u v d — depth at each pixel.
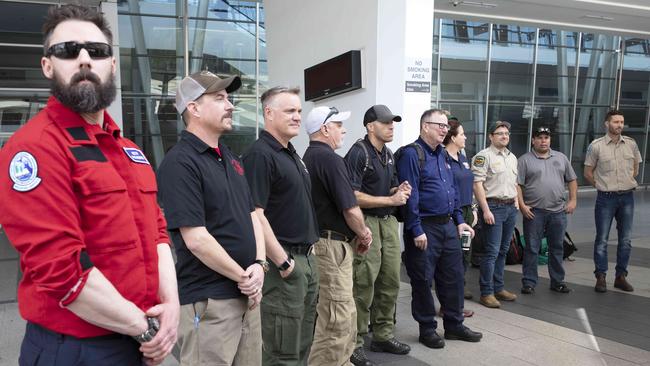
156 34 13.23
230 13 13.70
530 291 5.39
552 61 18.17
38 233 1.26
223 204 2.17
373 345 3.80
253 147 2.72
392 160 3.79
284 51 8.23
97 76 1.41
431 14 5.98
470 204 4.77
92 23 1.44
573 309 4.84
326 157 3.17
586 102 19.08
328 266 3.13
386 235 3.68
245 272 2.16
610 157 5.44
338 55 6.59
